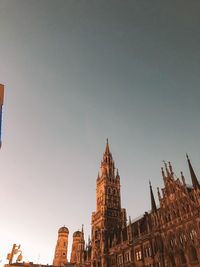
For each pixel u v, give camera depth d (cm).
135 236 7331
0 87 1956
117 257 7869
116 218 9962
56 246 15162
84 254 10538
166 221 5909
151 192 6944
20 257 2791
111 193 10706
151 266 6016
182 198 5553
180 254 5197
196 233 4872
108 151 12362
